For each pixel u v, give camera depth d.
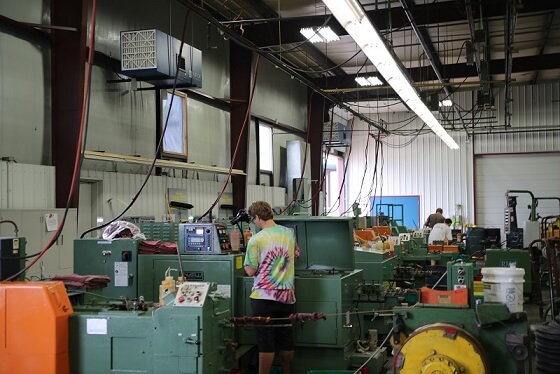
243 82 11.55
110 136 7.90
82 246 5.27
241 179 11.38
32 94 6.82
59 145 7.07
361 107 18.92
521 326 3.78
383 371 5.45
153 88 8.27
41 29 6.93
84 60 7.12
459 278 5.14
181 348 3.60
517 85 18.39
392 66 8.00
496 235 12.73
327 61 14.45
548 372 4.06
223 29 7.07
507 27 9.48
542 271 10.74
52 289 3.66
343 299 4.96
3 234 5.71
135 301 4.09
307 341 4.92
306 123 15.92
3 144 6.39
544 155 18.39
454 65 14.85
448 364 3.59
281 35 10.98
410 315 4.01
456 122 18.75
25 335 3.59
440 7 10.09
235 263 4.95
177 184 9.27
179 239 5.08
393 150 19.97
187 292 3.69
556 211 18.20
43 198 6.72
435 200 19.44
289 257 4.66
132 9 8.49
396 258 8.45
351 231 5.47
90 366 3.72
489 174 18.94
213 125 10.88
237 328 4.95
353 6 5.80
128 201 8.05
